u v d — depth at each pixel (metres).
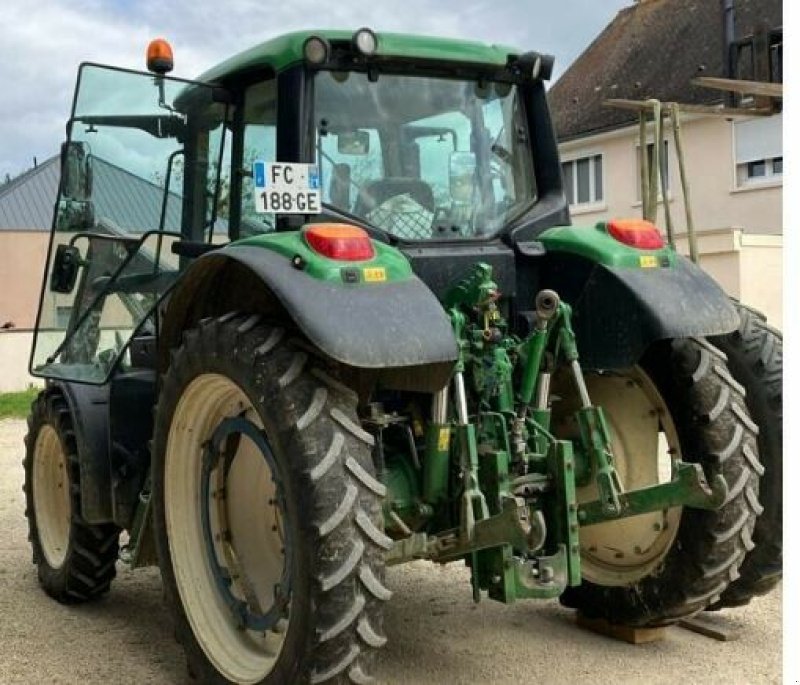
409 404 3.76
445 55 4.05
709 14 23.56
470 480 3.47
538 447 3.73
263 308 3.66
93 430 4.61
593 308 3.99
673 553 4.01
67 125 4.36
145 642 4.44
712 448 3.91
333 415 3.24
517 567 3.43
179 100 4.34
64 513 5.21
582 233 4.10
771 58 18.77
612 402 4.30
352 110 3.94
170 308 3.88
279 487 3.35
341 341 3.08
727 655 4.14
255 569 3.78
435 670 4.00
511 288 4.01
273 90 4.05
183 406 3.77
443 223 4.08
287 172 3.68
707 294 3.94
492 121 4.27
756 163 19.72
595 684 3.84
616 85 23.80
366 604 3.13
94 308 4.61
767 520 4.32
